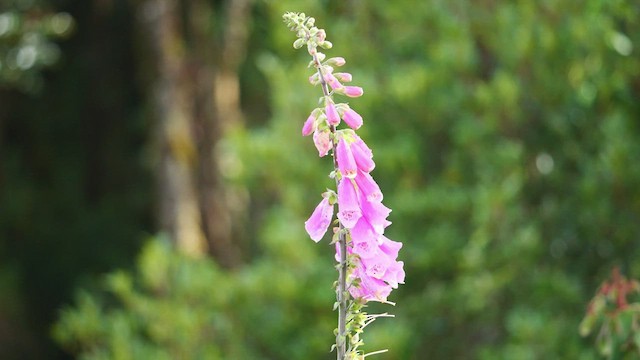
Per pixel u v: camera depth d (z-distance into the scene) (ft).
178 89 54.54
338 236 12.30
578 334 32.55
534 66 34.63
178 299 38.45
